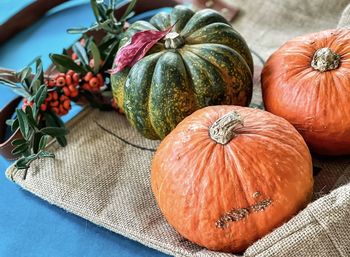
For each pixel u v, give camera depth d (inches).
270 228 13.9
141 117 17.8
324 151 17.3
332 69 16.4
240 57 18.0
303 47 17.3
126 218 16.9
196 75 17.2
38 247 16.7
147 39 17.8
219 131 14.2
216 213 13.8
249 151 14.0
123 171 19.0
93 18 28.0
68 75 20.2
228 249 14.4
